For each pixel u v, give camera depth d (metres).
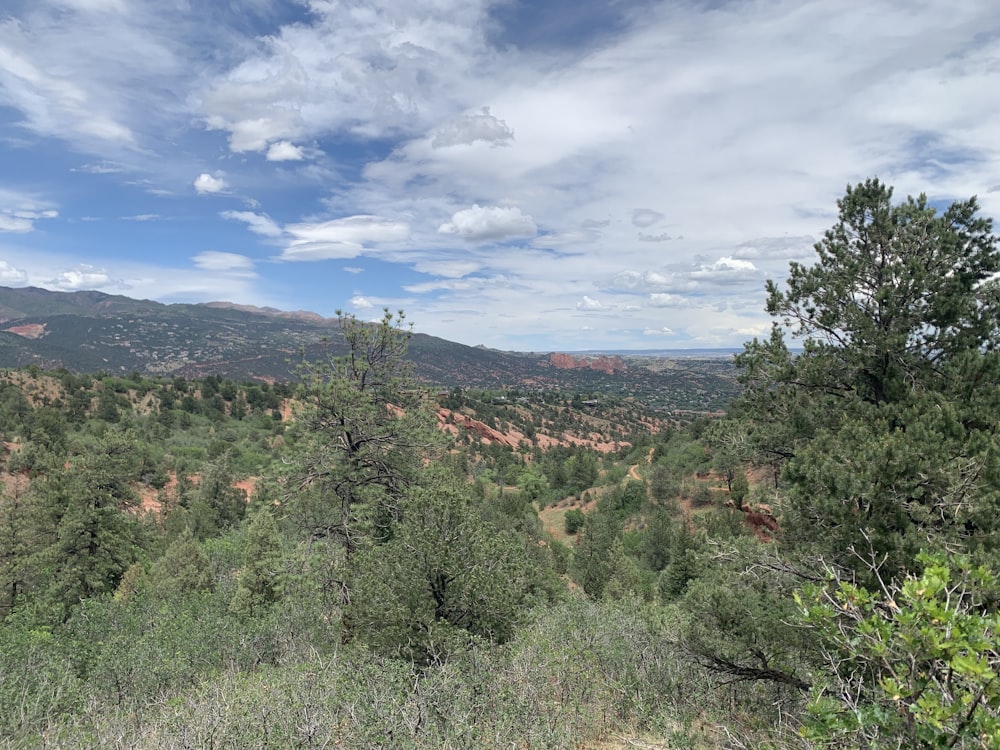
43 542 28.05
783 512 8.86
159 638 15.26
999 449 7.42
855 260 10.71
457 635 9.02
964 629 3.18
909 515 7.52
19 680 12.01
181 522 44.44
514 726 7.11
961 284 10.05
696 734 7.63
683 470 59.16
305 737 6.78
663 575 30.66
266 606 18.42
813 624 4.59
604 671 10.33
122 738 8.26
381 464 15.29
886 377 10.23
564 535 65.50
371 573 10.09
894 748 3.41
